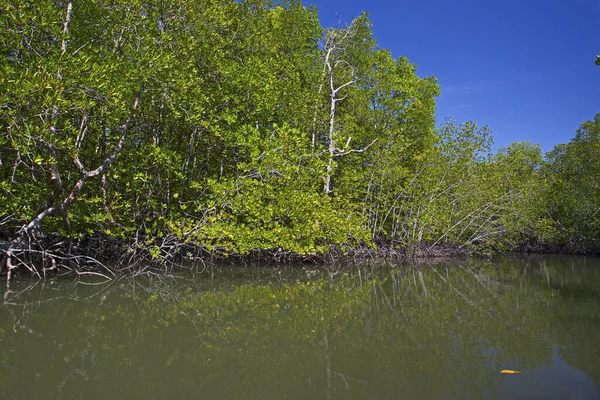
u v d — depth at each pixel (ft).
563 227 66.44
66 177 30.83
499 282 30.78
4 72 20.86
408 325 17.22
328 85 52.54
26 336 15.07
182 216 36.35
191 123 33.32
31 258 26.61
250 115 38.55
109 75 26.25
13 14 22.58
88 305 20.40
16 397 10.13
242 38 40.09
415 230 51.31
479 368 12.17
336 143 49.26
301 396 10.36
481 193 51.21
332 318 18.53
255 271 35.78
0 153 26.35
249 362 12.79
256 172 34.94
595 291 26.03
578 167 68.23
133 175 33.06
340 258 44.37
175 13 31.42
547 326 16.88
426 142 60.95
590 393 10.28
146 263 33.99
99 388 10.75
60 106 23.59
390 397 10.22
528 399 9.98
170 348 14.06
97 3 28.19
